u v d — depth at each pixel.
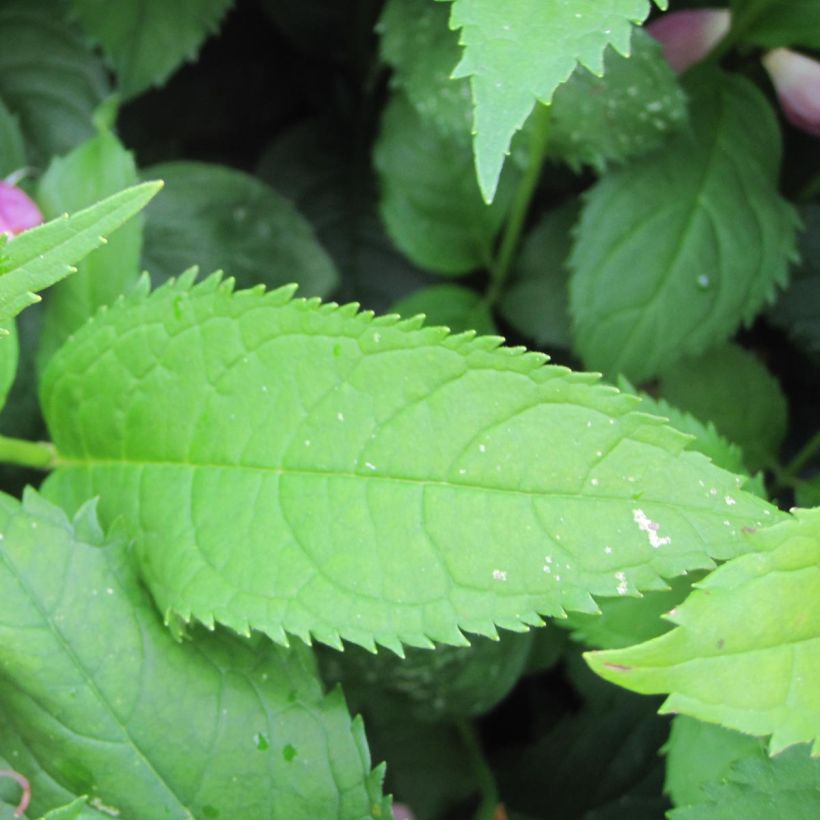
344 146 0.61
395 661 0.54
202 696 0.49
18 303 0.46
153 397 0.49
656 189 0.54
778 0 0.55
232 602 0.48
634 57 0.53
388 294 0.60
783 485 0.55
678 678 0.45
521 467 0.47
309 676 0.49
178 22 0.57
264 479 0.48
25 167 0.56
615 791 0.56
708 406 0.55
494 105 0.47
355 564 0.47
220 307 0.49
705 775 0.49
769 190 0.55
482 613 0.47
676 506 0.46
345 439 0.48
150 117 0.61
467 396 0.47
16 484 0.55
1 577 0.48
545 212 0.58
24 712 0.48
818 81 0.55
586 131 0.54
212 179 0.57
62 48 0.59
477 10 0.47
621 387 0.51
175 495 0.49
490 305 0.58
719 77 0.55
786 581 0.46
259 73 0.61
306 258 0.57
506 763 0.57
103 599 0.48
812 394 0.59
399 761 0.56
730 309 0.54
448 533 0.47
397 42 0.55
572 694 0.58
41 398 0.51
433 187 0.57
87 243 0.46
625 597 0.50
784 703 0.46
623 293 0.54
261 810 0.48
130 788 0.48
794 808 0.48
